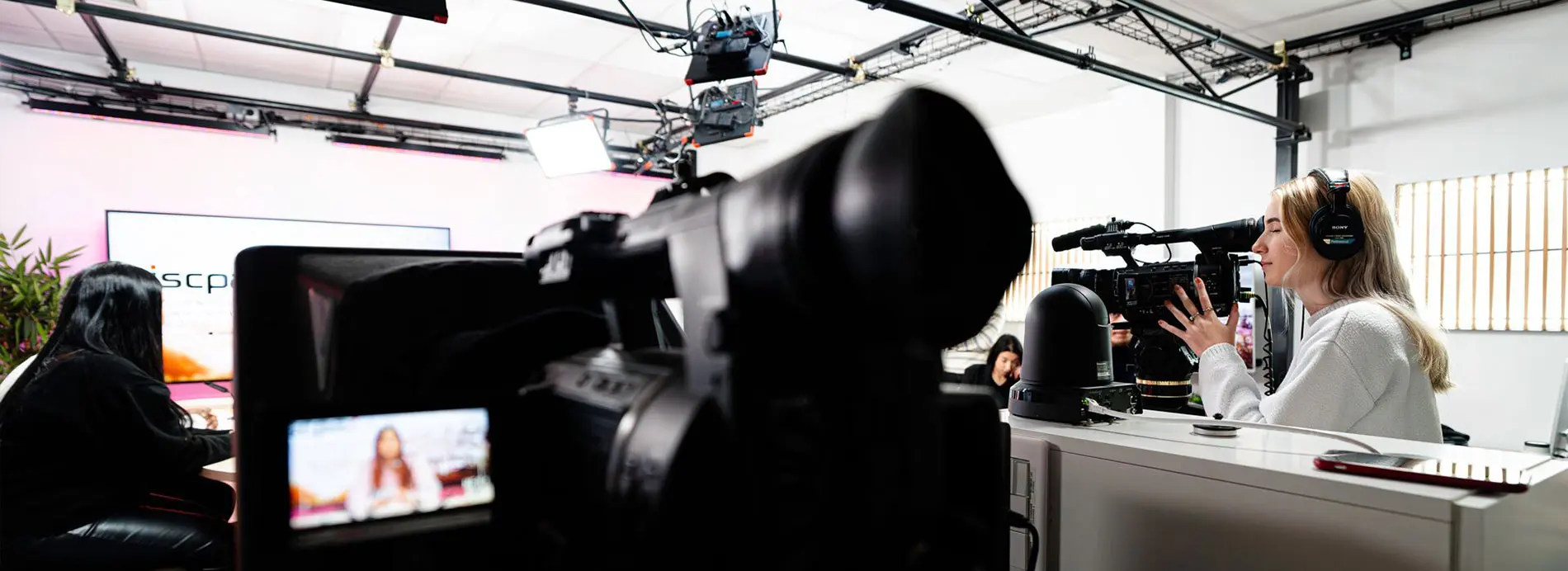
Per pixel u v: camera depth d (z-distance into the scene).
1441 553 0.53
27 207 4.94
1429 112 3.87
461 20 4.21
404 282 0.50
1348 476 0.60
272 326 0.47
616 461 0.35
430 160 6.34
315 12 4.09
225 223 5.46
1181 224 4.93
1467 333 3.75
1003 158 0.34
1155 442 0.76
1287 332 2.90
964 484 0.41
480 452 0.44
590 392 0.40
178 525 2.09
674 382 0.35
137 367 2.11
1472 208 3.73
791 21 4.12
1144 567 0.72
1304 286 1.15
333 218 5.91
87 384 1.97
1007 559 0.65
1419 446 0.75
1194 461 0.68
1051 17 3.55
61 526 1.93
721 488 0.31
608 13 3.33
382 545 0.42
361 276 0.51
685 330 0.37
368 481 0.42
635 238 0.42
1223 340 1.13
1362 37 3.99
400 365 0.49
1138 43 4.26
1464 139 3.75
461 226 6.47
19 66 4.61
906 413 0.36
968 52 4.44
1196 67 4.68
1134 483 0.73
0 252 4.14
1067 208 5.66
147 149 5.27
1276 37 4.15
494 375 0.48
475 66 5.05
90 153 5.10
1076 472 0.79
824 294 0.32
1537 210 3.52
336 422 0.42
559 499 0.40
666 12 4.06
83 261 5.08
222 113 5.34
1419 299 1.14
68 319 2.07
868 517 0.35
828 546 0.34
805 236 0.31
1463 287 3.76
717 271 0.35
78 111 4.87
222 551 2.10
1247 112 4.10
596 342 0.51
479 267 0.52
